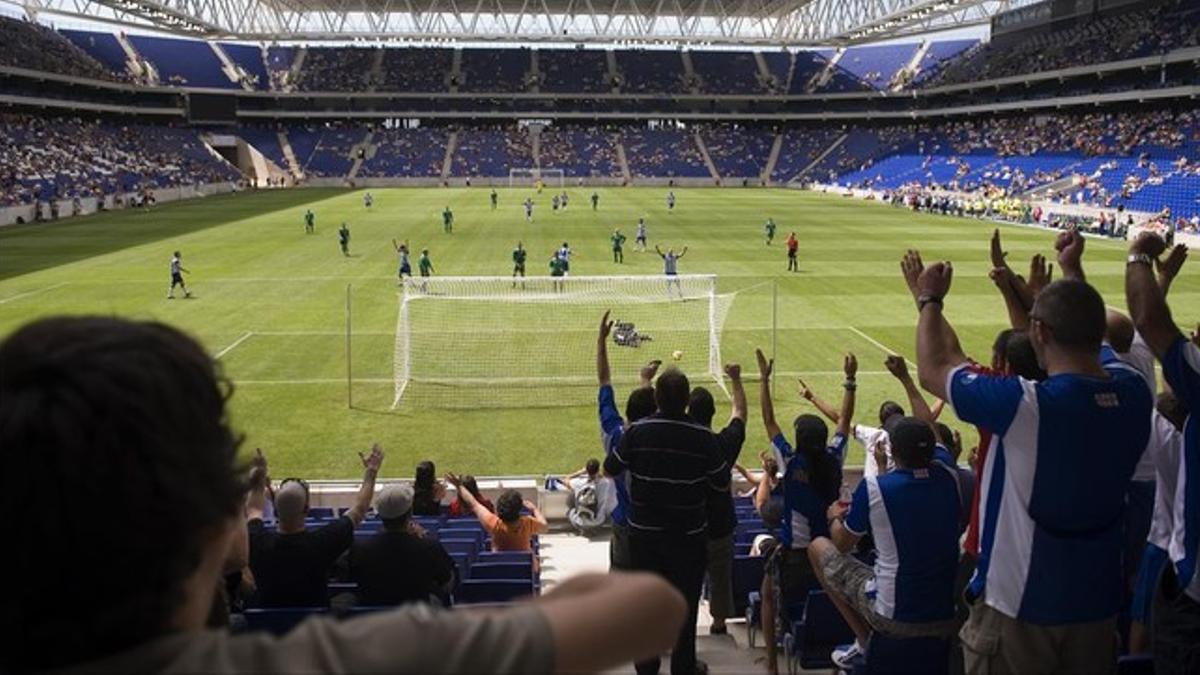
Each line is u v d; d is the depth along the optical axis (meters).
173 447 1.37
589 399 22.19
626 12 108.69
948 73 105.81
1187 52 73.12
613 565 7.02
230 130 110.38
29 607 1.33
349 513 7.20
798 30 110.75
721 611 8.35
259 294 34.81
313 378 23.72
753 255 46.81
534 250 48.31
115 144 89.88
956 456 8.72
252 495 7.27
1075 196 69.56
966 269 42.25
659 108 119.12
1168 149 71.25
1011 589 3.74
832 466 7.38
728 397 22.36
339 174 105.50
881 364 25.27
